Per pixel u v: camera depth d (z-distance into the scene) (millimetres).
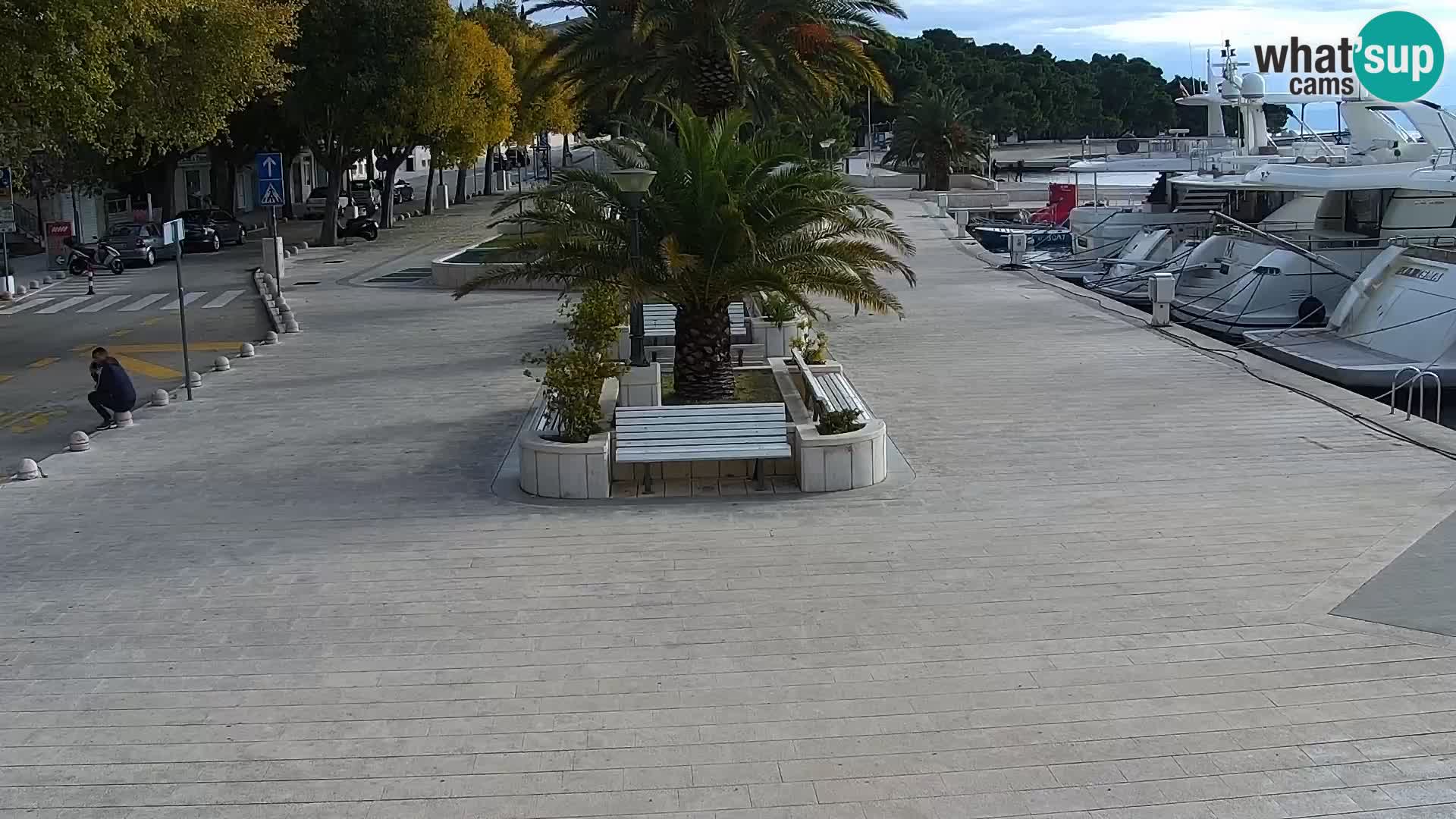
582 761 6547
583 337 12430
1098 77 120812
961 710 7039
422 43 40062
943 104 64938
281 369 19141
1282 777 6211
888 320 22797
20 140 25422
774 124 18391
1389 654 7629
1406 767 6266
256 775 6492
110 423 15648
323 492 12133
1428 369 18812
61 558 10258
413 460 13328
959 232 40062
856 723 6906
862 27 24688
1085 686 7305
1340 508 10758
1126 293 28125
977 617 8438
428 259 37156
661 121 27766
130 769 6590
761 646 8023
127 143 25328
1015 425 14328
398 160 49906
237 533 10844
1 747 6867
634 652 7977
